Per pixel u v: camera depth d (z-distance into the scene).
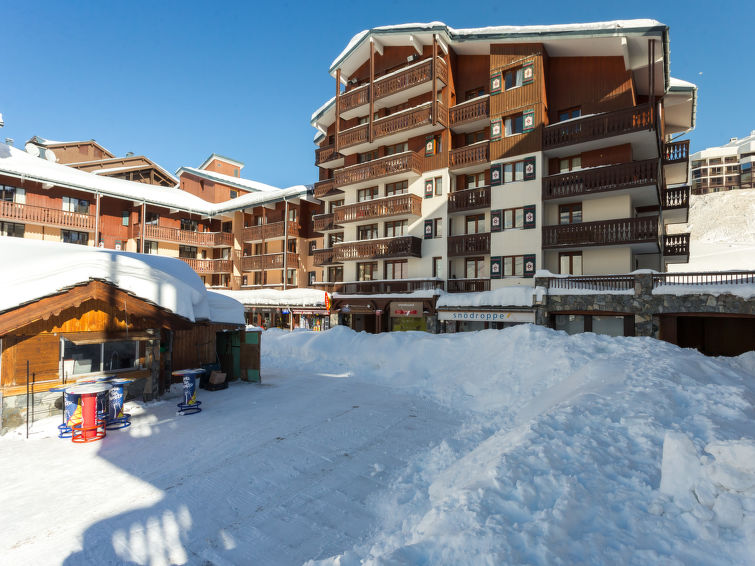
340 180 29.09
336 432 8.31
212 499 5.59
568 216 21.09
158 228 35.34
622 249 19.11
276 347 19.67
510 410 9.34
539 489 4.01
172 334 12.00
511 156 22.09
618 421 5.61
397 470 6.55
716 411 5.71
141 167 40.00
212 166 47.88
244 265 37.31
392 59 28.36
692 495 3.71
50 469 6.55
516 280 21.58
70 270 8.94
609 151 20.17
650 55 18.67
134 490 5.83
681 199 22.08
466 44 24.70
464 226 24.92
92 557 4.32
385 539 4.15
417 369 13.86
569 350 11.13
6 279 8.38
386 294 25.53
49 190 30.70
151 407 10.27
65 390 7.97
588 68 21.36
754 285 13.47
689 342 17.88
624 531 3.44
